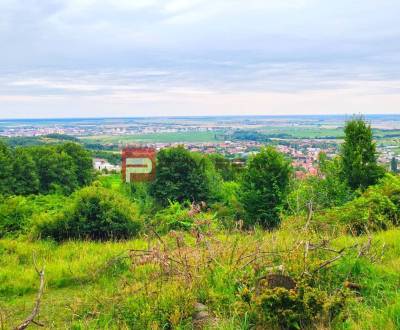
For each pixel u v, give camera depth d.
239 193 18.09
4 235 14.09
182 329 4.95
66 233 13.45
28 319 4.02
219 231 9.02
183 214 13.45
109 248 10.33
